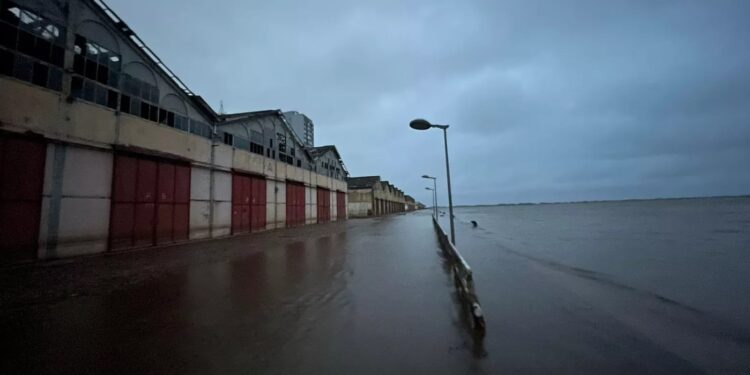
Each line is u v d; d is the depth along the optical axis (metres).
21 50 9.85
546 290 7.79
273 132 25.50
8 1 9.60
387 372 3.58
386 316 5.45
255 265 10.20
